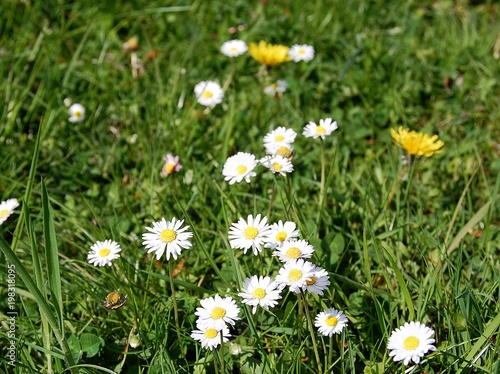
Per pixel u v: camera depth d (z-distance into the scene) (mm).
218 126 939
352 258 789
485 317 725
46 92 960
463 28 1076
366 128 939
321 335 694
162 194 852
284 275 666
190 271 788
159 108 950
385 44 1054
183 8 1089
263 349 693
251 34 1053
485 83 985
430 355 689
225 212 761
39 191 869
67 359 674
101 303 718
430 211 853
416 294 750
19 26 1065
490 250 796
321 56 1027
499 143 930
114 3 1089
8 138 918
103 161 908
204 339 667
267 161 746
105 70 1010
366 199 815
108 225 839
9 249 645
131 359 720
